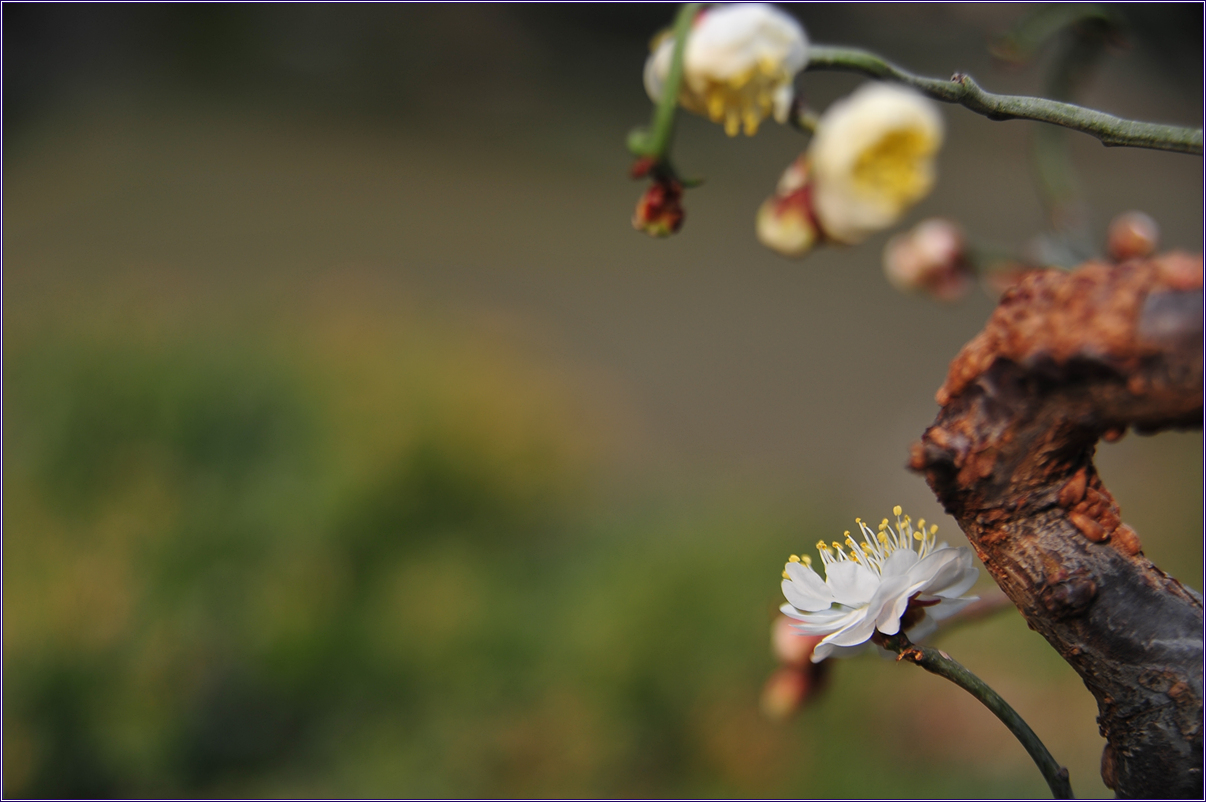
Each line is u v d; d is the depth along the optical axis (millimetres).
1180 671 387
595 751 1355
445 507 1758
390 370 1931
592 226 4094
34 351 1627
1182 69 3822
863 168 445
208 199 3898
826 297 3543
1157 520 1553
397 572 1579
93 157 4160
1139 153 4531
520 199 4305
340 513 1571
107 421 1564
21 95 4473
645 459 2293
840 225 447
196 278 3098
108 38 4938
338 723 1391
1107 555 387
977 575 406
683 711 1415
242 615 1402
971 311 3473
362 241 3678
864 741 1381
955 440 386
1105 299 377
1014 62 498
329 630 1432
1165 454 1742
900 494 2012
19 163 4090
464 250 3709
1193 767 388
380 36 5273
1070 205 523
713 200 4352
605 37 5570
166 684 1313
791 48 417
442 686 1422
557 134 5000
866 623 406
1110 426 381
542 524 1873
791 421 2623
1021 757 1321
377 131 4855
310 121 4855
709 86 420
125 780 1272
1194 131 387
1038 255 543
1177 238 3426
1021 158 4848
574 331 3121
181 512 1488
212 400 1643
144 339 1722
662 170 422
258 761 1351
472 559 1666
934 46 4652
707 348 3078
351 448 1684
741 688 1428
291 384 1753
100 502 1479
